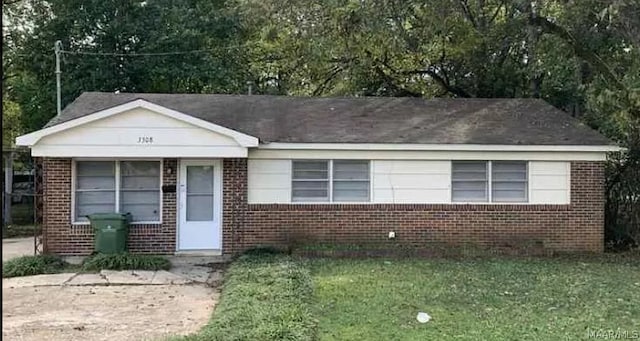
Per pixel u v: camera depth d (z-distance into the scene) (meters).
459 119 16.64
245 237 15.07
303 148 14.96
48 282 11.37
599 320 8.21
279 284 10.20
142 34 24.72
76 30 23.89
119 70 24.53
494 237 15.41
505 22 17.48
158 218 14.89
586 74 16.94
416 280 11.06
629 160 16.64
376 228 15.29
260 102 17.55
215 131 14.11
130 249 14.70
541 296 9.77
